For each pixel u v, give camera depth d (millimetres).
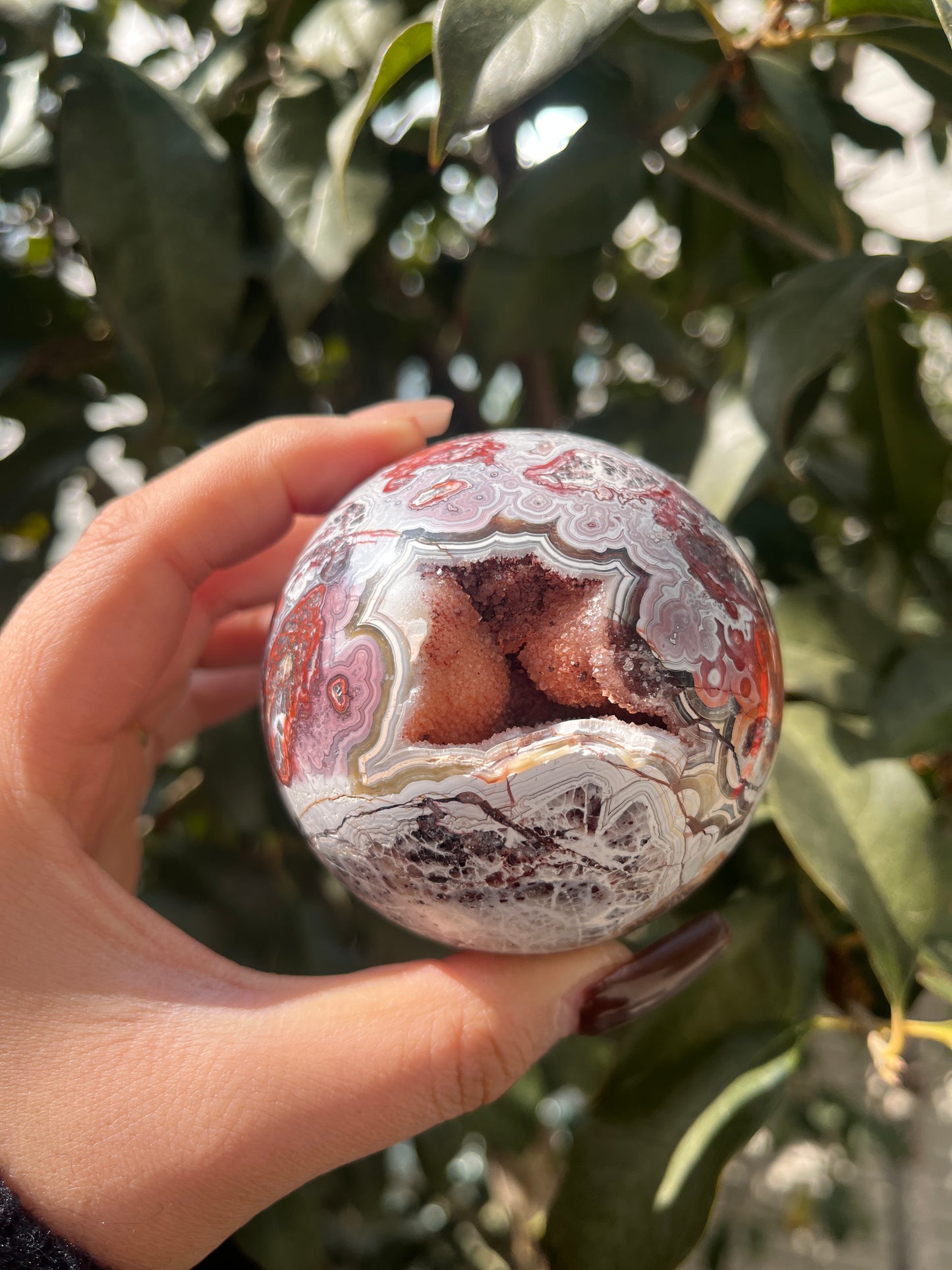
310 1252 185
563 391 251
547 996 132
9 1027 129
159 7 222
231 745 222
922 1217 463
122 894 143
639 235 295
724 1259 377
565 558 113
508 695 110
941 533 294
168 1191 125
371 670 112
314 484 169
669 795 111
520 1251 302
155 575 155
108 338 231
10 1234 122
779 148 198
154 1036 129
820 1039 441
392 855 114
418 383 275
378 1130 129
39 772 141
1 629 229
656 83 189
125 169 176
